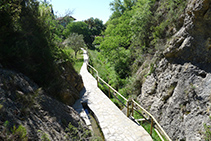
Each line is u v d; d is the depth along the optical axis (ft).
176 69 20.02
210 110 13.53
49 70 16.76
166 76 21.79
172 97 19.10
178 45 20.36
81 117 16.62
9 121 6.90
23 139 6.31
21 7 14.87
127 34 58.75
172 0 25.36
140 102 26.30
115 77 42.78
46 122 9.62
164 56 23.89
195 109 15.23
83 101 22.34
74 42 65.67
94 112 19.67
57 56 20.11
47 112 10.80
